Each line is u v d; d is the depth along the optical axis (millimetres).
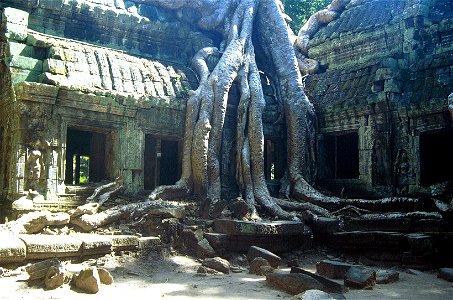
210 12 18703
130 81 15484
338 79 18734
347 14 20078
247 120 16781
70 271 9055
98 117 14531
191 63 17859
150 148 16391
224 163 16625
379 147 16328
